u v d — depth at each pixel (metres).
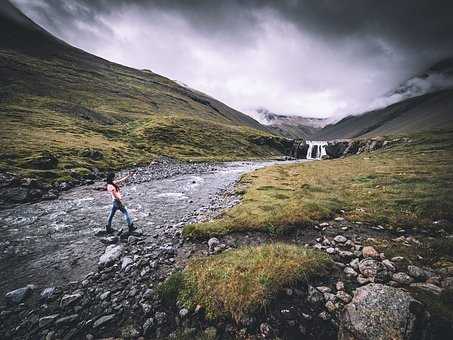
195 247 11.66
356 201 17.39
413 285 7.40
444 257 9.23
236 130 143.50
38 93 113.06
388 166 38.53
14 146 36.50
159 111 175.62
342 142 117.88
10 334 7.02
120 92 185.50
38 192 23.11
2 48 174.12
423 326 5.46
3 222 16.50
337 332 6.29
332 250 10.34
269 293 7.27
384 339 5.24
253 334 6.36
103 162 42.09
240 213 15.39
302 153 158.88
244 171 49.94
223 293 7.38
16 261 11.30
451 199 15.43
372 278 7.98
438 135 85.62
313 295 7.32
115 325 7.10
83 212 18.95
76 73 186.75
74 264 10.91
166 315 7.26
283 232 12.52
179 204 21.47
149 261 10.40
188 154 79.69
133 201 22.53
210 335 6.37
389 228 12.64
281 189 23.36
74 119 79.12
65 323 7.26
